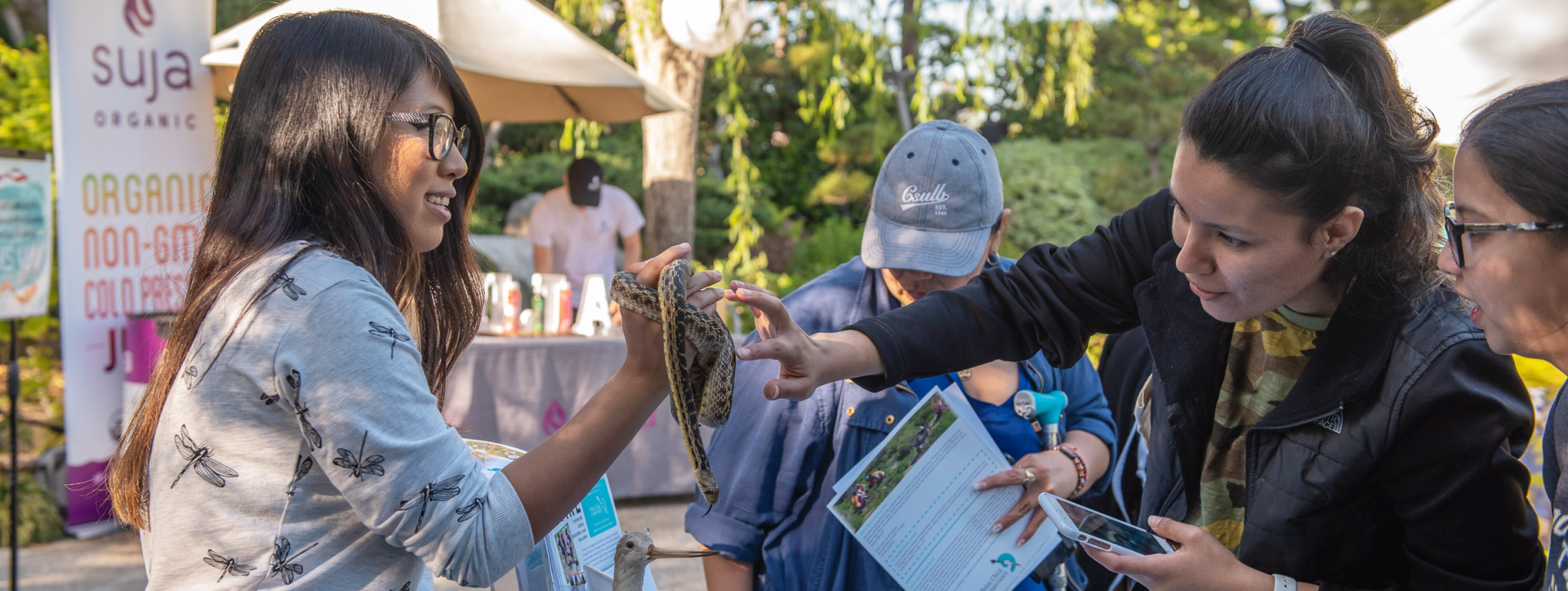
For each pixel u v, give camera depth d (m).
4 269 4.60
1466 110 5.32
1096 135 14.66
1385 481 1.59
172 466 1.37
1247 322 1.77
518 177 13.67
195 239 1.71
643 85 6.25
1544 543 3.57
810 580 2.22
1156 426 2.02
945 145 2.30
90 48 4.89
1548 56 5.15
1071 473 2.30
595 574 1.85
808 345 1.70
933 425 2.20
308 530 1.37
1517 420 1.48
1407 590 1.67
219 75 6.18
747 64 14.26
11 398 4.50
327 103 1.42
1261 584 1.61
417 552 1.36
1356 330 1.57
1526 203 1.25
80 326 4.90
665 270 1.52
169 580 1.38
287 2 5.16
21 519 5.51
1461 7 5.61
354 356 1.32
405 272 1.55
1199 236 1.50
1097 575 2.82
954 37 14.10
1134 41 14.38
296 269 1.35
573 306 7.23
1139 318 1.97
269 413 1.33
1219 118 1.41
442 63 1.57
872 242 2.33
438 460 1.36
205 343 1.34
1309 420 1.61
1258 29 16.20
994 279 2.01
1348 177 1.39
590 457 1.50
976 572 2.13
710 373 1.58
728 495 2.29
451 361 1.88
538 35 5.66
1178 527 1.65
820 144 13.40
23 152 4.78
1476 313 1.41
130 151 5.05
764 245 15.05
